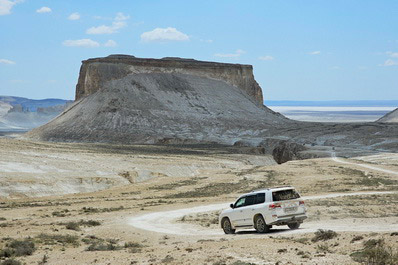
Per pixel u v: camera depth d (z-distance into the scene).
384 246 17.36
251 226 26.16
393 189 54.97
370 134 187.12
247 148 160.88
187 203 48.97
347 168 87.19
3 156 91.69
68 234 29.34
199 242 23.33
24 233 29.97
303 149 156.25
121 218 37.91
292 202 25.75
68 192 71.88
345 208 36.12
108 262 18.91
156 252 20.64
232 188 67.00
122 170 89.62
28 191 67.12
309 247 19.33
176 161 111.56
